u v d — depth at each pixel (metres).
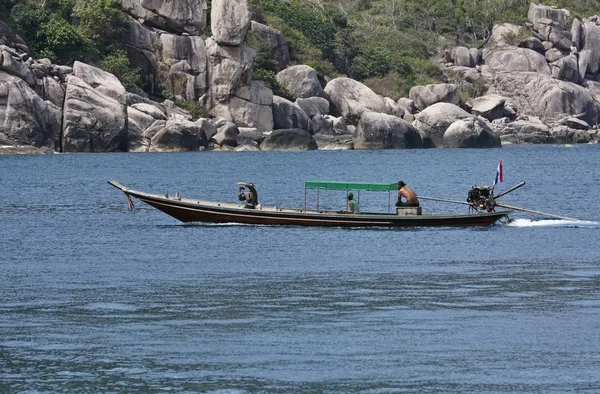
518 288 84.75
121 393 55.56
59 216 144.12
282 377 58.25
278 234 122.12
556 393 55.31
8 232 124.94
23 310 75.88
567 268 95.69
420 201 173.25
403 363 61.00
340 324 71.00
